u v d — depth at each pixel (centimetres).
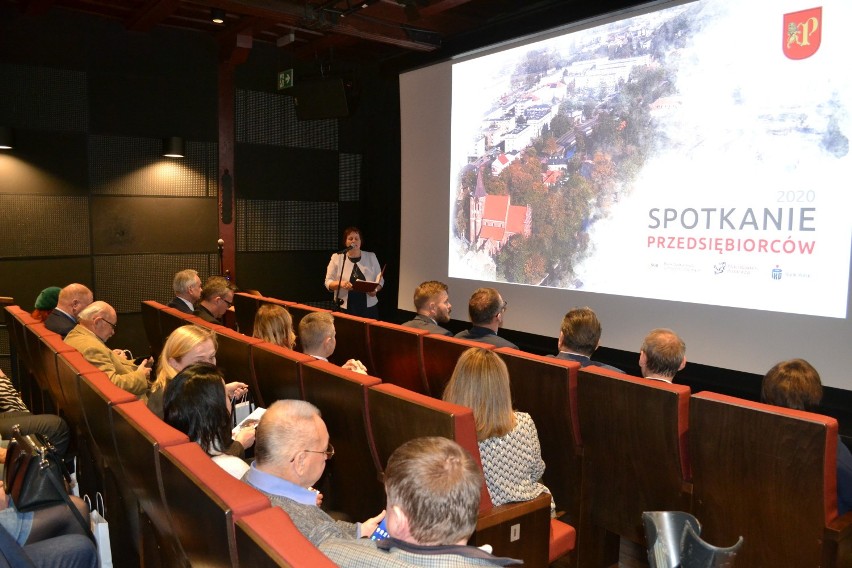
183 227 690
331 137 789
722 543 221
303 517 156
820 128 398
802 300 412
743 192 438
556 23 546
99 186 641
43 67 604
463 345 314
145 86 657
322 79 664
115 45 638
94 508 264
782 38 414
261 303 519
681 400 223
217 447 204
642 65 493
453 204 671
